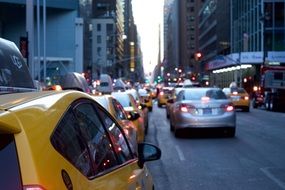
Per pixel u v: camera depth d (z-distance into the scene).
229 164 12.95
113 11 146.25
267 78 42.31
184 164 13.02
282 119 29.38
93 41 136.62
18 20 82.94
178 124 19.06
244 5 79.69
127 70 177.62
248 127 23.67
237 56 76.81
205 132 20.73
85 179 3.26
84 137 3.64
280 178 11.03
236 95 38.50
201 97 19.14
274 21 69.44
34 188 2.68
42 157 2.83
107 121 4.66
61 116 3.32
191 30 174.62
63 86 14.19
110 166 4.11
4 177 2.71
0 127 2.71
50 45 81.94
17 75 6.94
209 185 10.36
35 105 3.20
